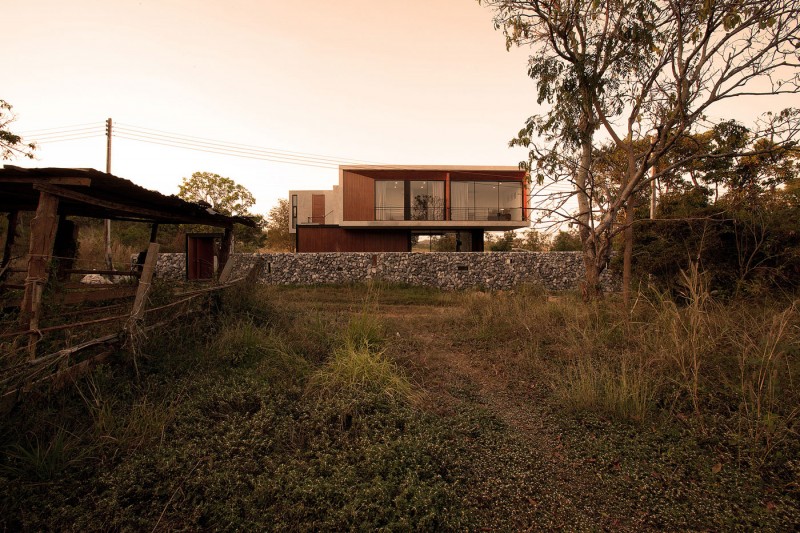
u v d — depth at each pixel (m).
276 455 3.22
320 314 8.36
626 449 3.45
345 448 3.37
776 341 4.45
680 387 4.34
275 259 19.45
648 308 7.32
